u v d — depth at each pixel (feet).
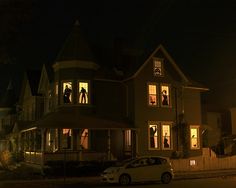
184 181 83.92
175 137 118.01
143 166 78.74
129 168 77.20
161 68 118.83
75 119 104.83
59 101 110.52
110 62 124.88
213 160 113.39
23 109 158.40
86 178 87.66
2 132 168.45
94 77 113.91
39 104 137.39
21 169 104.63
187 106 123.54
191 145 122.01
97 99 114.32
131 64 124.36
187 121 122.21
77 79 110.11
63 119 103.60
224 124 191.62
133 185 76.48
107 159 104.37
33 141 120.16
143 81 115.14
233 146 167.43
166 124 116.88
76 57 110.32
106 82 116.47
